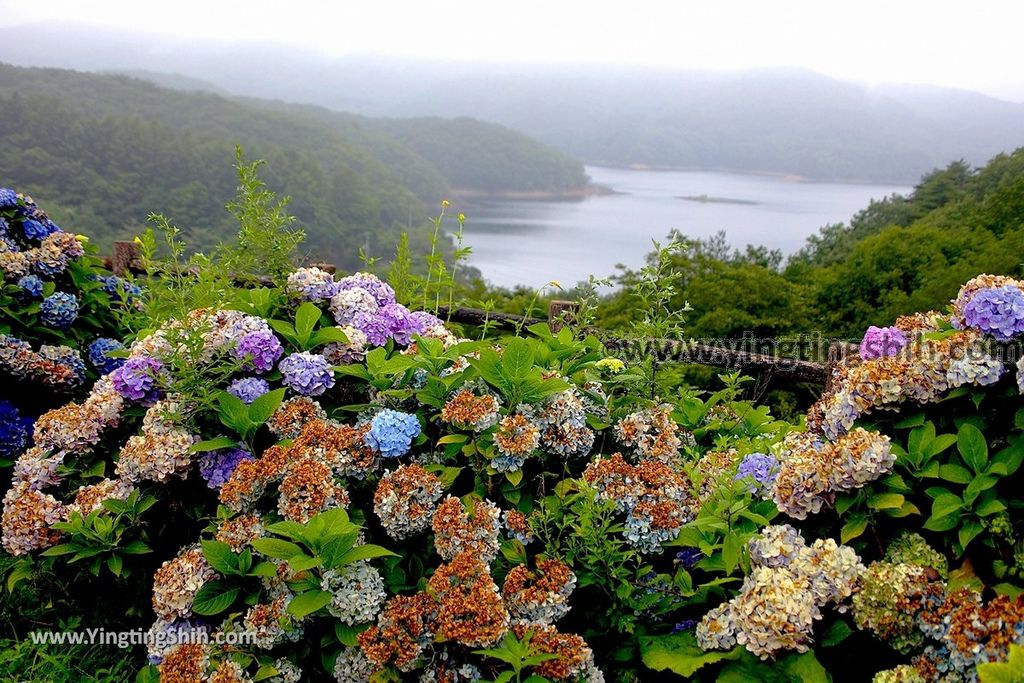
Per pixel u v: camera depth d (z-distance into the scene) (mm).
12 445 3004
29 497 2305
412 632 1814
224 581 1991
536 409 2178
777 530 1744
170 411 2303
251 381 2371
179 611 1967
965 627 1434
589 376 2521
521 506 2119
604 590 1953
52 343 3471
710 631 1694
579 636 1841
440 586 1812
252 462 2051
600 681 1824
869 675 1685
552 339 2609
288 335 2551
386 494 1997
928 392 1795
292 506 1932
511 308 7332
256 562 1988
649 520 1981
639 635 1929
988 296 1802
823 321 13250
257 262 3291
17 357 3145
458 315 4414
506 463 2070
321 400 2551
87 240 3992
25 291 3389
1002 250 11805
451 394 2273
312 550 1800
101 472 2475
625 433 2311
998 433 1780
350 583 1826
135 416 2510
